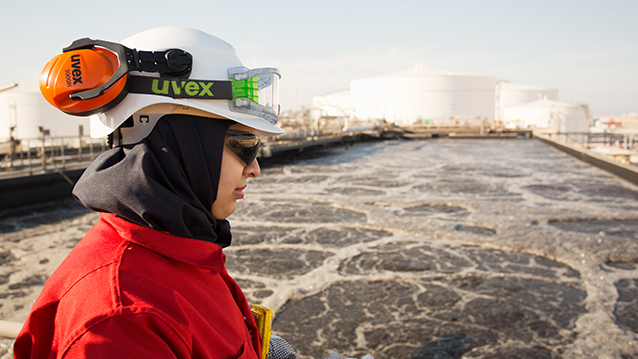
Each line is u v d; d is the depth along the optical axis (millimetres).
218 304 742
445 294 5086
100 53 688
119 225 675
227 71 779
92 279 614
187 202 682
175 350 599
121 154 743
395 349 3959
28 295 5367
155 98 699
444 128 42375
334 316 4621
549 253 6309
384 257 6398
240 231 7938
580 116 60844
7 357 2914
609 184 12586
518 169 16547
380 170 16969
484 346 3945
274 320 4562
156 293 617
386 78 55750
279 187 13172
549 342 3982
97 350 540
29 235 8109
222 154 759
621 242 6777
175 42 764
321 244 7102
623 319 4387
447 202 10023
